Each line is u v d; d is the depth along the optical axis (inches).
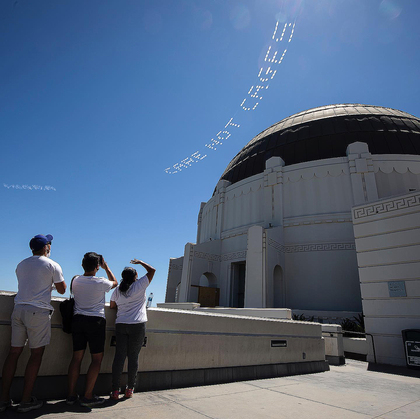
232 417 144.1
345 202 813.2
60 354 159.3
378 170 826.2
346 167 843.4
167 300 1161.4
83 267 162.7
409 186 802.2
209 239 1117.1
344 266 764.6
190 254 946.7
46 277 142.6
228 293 939.3
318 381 255.8
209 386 208.5
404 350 386.6
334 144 932.0
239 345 244.1
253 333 257.9
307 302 775.1
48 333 141.0
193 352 213.0
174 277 1192.2
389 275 426.3
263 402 175.0
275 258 789.2
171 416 138.6
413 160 827.4
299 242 832.3
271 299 725.3
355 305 725.9
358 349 461.7
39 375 152.1
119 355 163.0
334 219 805.2
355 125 975.0
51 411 133.3
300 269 810.2
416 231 409.7
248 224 956.0
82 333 151.2
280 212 874.8
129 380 164.4
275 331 278.2
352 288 740.7
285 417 149.9
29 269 141.3
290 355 287.3
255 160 1077.1
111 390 172.2
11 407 132.3
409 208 420.5
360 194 797.9
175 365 201.9
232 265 969.5
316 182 863.7
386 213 444.5
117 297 173.2
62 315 155.0
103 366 173.8
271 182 922.1
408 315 400.5
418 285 397.1
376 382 269.9
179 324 209.8
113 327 180.2
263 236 753.0
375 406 181.2
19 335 135.3
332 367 360.2
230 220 1034.7
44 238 153.7
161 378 192.5
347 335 538.0
